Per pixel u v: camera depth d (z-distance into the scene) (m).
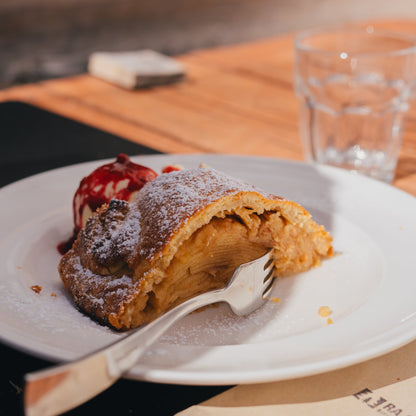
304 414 0.45
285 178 0.65
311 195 0.63
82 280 0.53
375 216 0.60
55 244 0.59
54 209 0.62
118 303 0.52
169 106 0.81
